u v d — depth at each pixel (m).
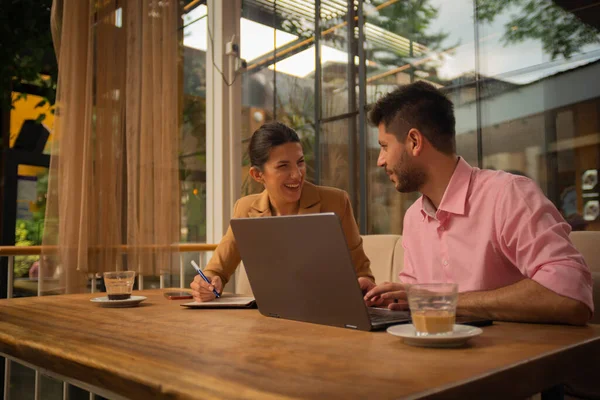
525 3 2.70
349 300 0.95
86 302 1.51
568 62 2.57
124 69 3.27
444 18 2.97
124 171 3.25
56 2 3.18
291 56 3.55
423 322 0.79
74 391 2.83
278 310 1.13
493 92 2.81
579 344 0.79
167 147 3.22
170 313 1.24
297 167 1.78
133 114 3.25
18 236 4.97
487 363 0.67
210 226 3.60
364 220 3.18
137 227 3.19
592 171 2.53
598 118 2.48
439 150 1.32
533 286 0.99
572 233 1.70
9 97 4.60
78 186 3.04
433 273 1.39
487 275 1.26
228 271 1.84
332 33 3.38
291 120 3.54
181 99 3.62
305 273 1.01
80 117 3.09
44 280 2.91
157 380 0.62
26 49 4.55
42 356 0.87
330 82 3.38
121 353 0.77
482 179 1.30
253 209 1.96
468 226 1.30
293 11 3.56
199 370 0.66
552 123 2.63
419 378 0.59
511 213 1.17
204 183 3.70
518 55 2.74
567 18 2.57
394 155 1.35
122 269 3.15
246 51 3.72
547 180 2.67
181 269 3.13
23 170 5.04
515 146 2.74
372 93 3.20
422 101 1.32
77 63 3.10
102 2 3.21
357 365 0.67
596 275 1.52
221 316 1.17
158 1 3.30
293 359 0.71
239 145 3.63
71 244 2.97
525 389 0.66
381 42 3.19
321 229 0.94
